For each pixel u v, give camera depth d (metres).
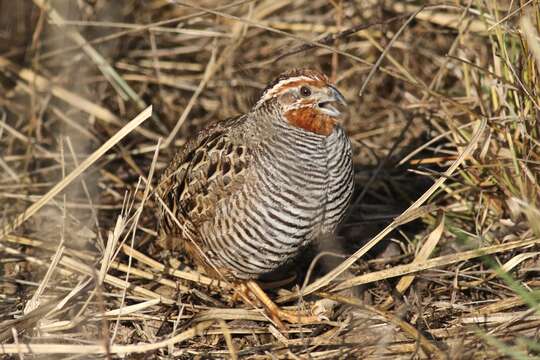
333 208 10.34
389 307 10.48
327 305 10.53
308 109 10.00
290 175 9.96
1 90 15.08
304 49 12.21
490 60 12.40
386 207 12.77
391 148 13.30
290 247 10.30
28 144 13.67
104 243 12.18
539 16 10.49
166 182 11.41
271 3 15.19
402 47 14.23
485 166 11.29
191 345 10.12
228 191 10.19
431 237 10.48
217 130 10.99
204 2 15.66
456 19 13.12
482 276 10.85
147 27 13.46
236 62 15.31
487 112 11.62
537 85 10.64
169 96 15.17
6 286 11.42
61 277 11.45
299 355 9.62
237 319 10.55
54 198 13.03
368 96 14.74
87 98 14.96
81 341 9.95
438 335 9.74
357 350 9.48
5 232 11.42
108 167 13.97
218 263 10.73
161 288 11.34
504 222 11.38
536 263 10.73
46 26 15.41
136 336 10.33
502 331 9.52
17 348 9.37
